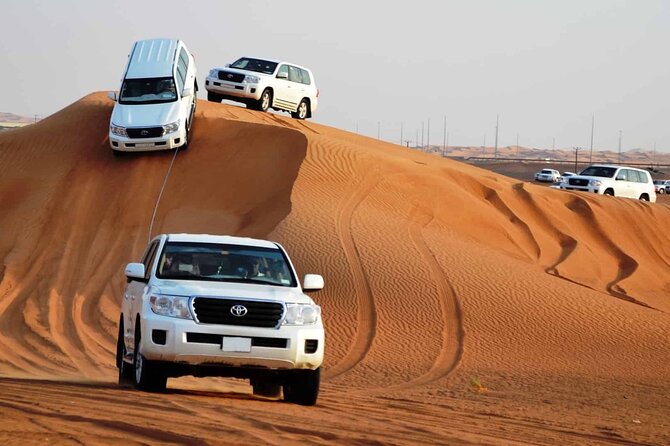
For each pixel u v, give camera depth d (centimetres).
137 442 976
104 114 5769
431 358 3394
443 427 1422
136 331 1662
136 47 5347
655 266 5778
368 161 5325
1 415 1080
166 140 5034
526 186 6066
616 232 5919
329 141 5459
